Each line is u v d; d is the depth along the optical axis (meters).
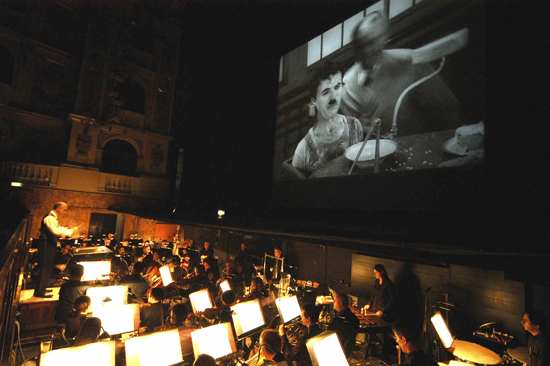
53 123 17.44
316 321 4.14
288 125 12.40
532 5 6.20
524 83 6.19
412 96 7.92
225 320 4.43
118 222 19.53
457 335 5.89
